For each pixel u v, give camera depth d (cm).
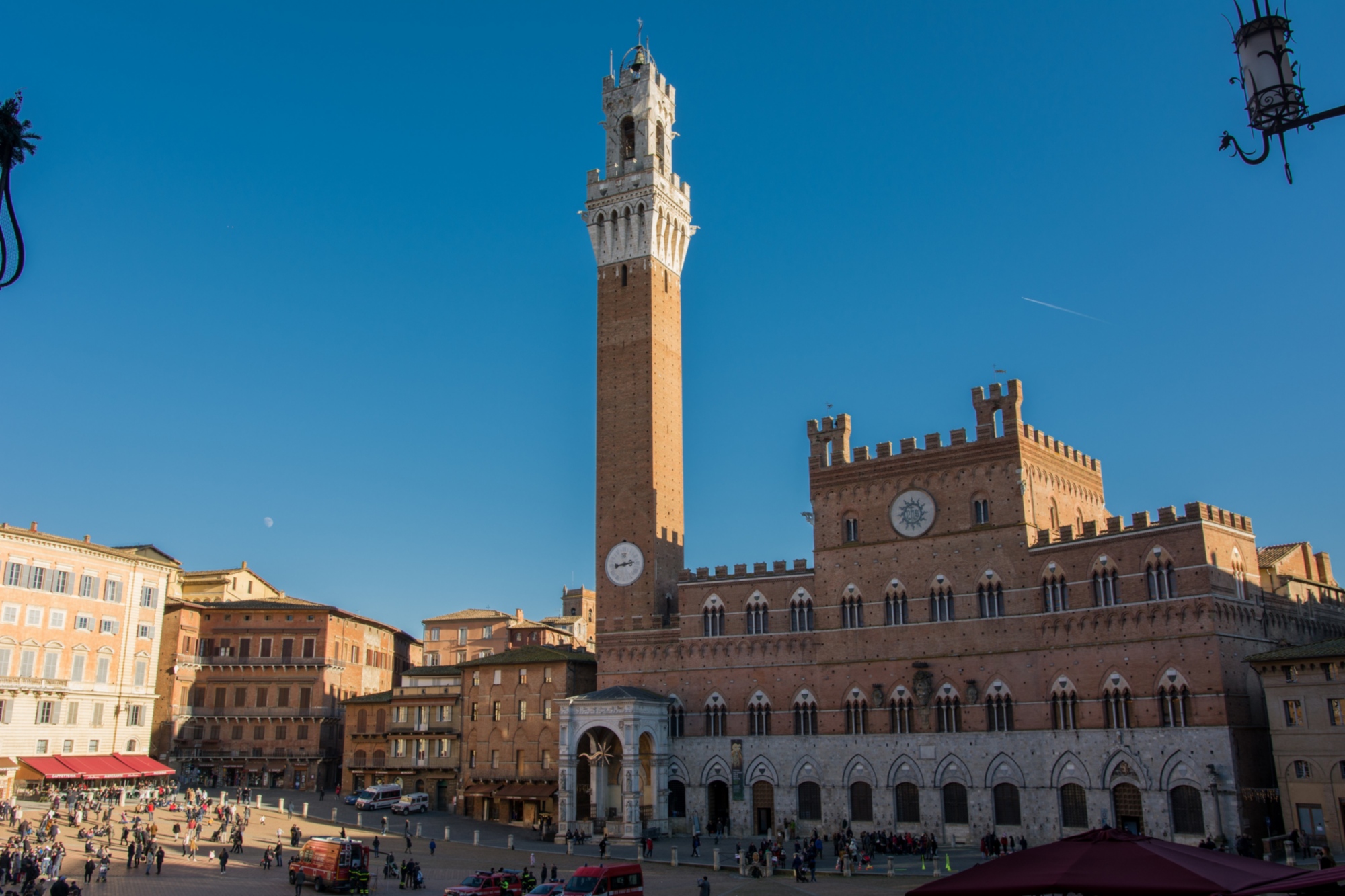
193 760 14112
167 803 11612
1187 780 8906
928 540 10869
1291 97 1622
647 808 11400
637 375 13450
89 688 12075
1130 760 9262
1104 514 12175
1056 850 2389
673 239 14262
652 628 12456
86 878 7712
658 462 13175
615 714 11275
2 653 11188
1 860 7262
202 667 14400
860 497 11406
